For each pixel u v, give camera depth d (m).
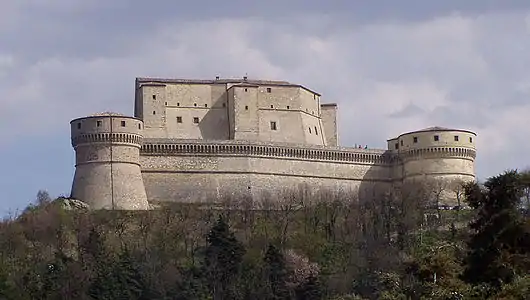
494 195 128.12
